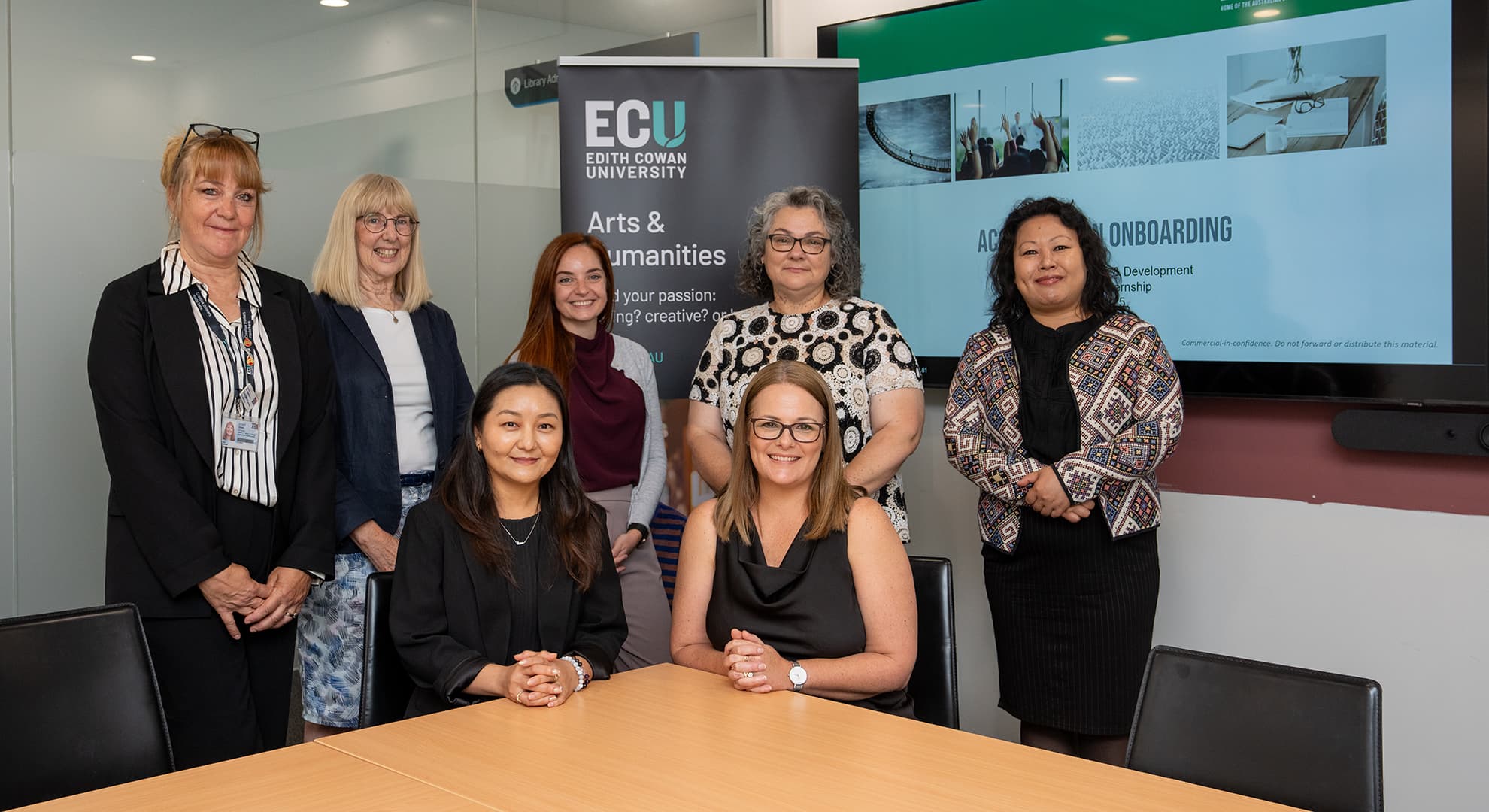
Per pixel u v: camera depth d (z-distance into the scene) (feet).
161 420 8.52
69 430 10.73
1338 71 10.71
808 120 12.96
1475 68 9.96
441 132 13.24
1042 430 10.02
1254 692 5.54
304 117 12.12
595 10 14.67
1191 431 12.03
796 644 7.34
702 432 10.99
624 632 7.75
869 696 7.22
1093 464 9.47
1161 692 5.81
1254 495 11.62
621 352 11.43
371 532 9.91
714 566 7.74
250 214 8.89
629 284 12.94
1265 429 11.54
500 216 13.85
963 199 13.34
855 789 4.88
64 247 10.64
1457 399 10.19
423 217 13.10
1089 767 5.19
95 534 10.90
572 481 7.63
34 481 10.54
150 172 11.14
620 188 12.91
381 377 10.12
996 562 10.56
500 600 7.33
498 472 7.42
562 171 12.95
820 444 7.41
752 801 4.73
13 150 10.33
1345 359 10.78
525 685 6.31
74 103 10.66
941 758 5.31
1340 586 11.10
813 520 7.44
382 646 7.48
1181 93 11.68
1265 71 11.14
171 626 8.41
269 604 8.68
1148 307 12.02
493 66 13.73
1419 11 10.24
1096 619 9.88
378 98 12.69
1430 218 10.27
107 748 6.09
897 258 13.91
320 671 10.27
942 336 13.61
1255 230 11.28
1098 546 9.83
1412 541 10.65
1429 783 10.61
